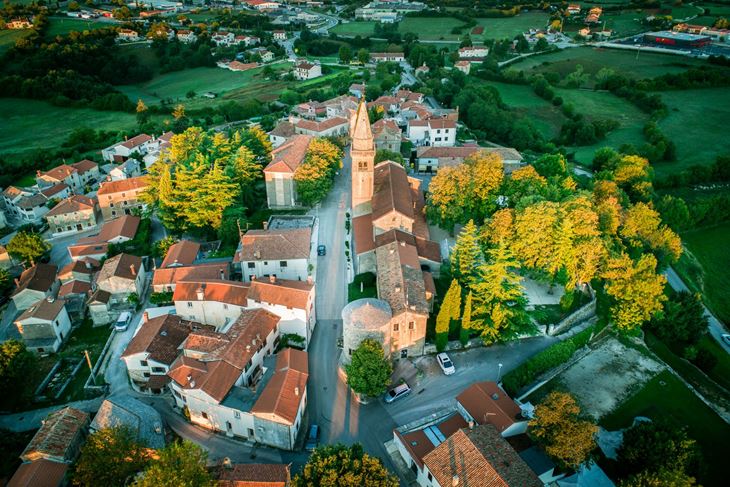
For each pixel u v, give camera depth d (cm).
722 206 14438
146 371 7650
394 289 8119
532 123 19725
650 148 17400
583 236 8888
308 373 7506
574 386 7800
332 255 10688
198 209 11131
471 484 5484
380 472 5438
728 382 8625
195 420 7106
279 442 6694
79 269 10650
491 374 7812
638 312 8356
